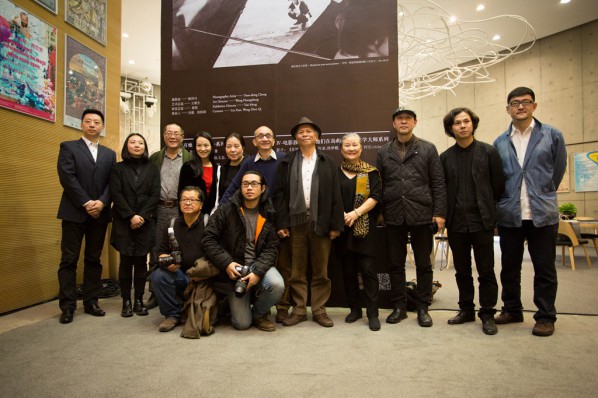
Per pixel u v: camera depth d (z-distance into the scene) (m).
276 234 2.67
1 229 3.10
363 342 2.30
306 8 3.42
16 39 3.20
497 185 2.61
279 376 1.81
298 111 3.40
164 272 2.60
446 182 2.75
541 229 2.51
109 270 4.48
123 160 3.04
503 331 2.51
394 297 2.81
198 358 2.05
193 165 3.04
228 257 2.52
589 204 8.59
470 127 2.61
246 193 2.57
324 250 2.72
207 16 3.59
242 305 2.56
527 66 9.41
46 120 3.56
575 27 8.66
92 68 4.20
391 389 1.67
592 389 1.67
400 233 2.75
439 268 5.76
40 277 3.49
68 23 3.83
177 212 3.26
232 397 1.61
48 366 1.94
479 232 2.58
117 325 2.70
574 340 2.31
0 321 2.85
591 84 8.47
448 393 1.64
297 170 2.74
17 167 3.25
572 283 4.27
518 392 1.64
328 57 3.37
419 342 2.29
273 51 3.47
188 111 3.59
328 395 1.62
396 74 3.25
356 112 3.31
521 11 7.83
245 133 3.49
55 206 3.69
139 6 7.27
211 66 3.57
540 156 2.53
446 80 10.85
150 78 10.86
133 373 1.85
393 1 3.28
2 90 3.07
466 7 7.59
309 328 2.62
